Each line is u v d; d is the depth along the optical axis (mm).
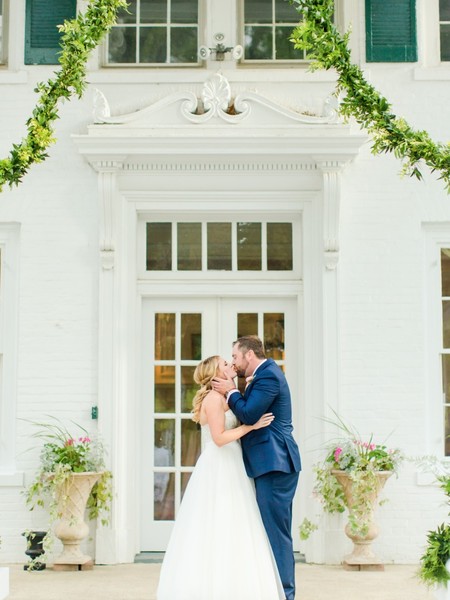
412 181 8320
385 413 8148
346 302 8227
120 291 8219
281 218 8492
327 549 7961
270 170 8266
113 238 8172
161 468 8367
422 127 8359
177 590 5781
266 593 5852
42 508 8055
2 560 8023
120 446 8086
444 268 8375
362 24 8469
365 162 8344
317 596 6691
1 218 8297
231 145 8086
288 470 6090
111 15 6449
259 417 6055
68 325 8219
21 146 6301
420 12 8547
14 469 8133
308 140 8031
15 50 8484
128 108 8352
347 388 8164
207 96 8211
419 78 8375
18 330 8273
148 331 8477
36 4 8445
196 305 8500
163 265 8484
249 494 6043
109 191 8133
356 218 8305
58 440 8102
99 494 7871
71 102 8367
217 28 8531
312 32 6270
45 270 8266
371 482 7574
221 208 8320
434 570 5676
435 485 8039
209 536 5871
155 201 8320
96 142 8047
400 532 8031
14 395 8266
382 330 8211
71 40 6379
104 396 8094
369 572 7605
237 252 8500
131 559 8047
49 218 8297
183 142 8078
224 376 6270
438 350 8297
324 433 8070
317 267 8258
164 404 8438
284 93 8367
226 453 6090
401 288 8250
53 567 7695
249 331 8492
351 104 6340
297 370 8422
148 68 8523
